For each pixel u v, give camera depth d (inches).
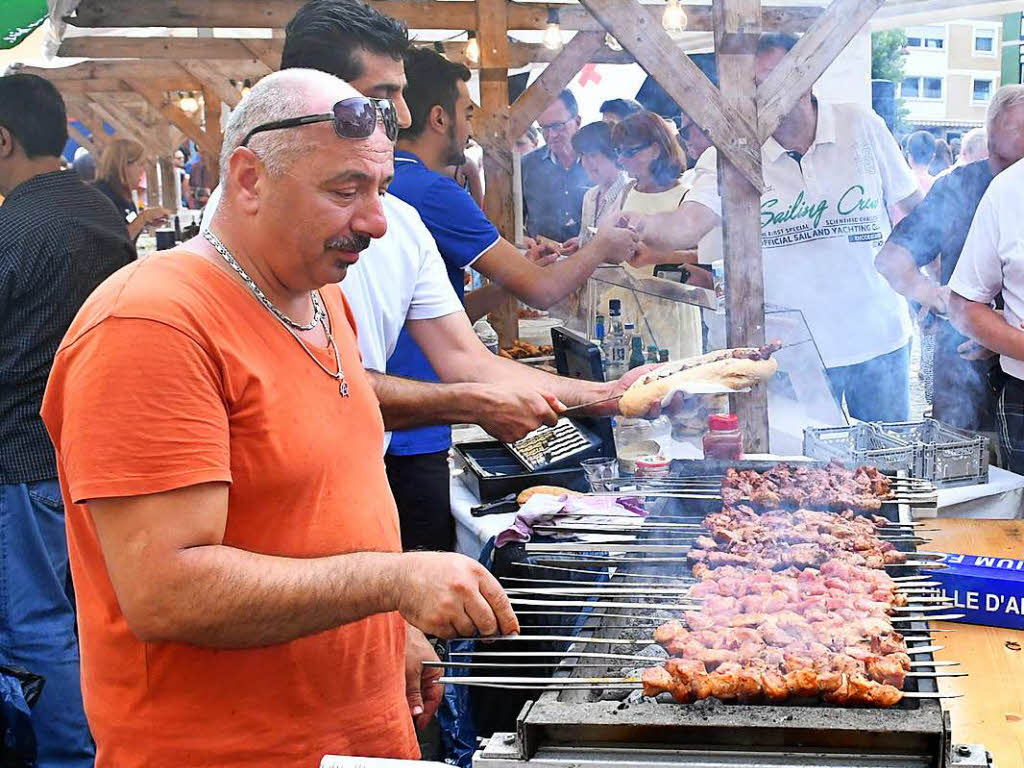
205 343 58.9
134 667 62.9
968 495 124.3
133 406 55.9
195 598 56.6
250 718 63.6
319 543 64.7
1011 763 64.4
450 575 59.2
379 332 103.5
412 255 104.7
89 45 291.7
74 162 408.8
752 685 63.0
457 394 99.1
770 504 106.0
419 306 107.7
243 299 62.6
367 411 70.7
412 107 135.8
